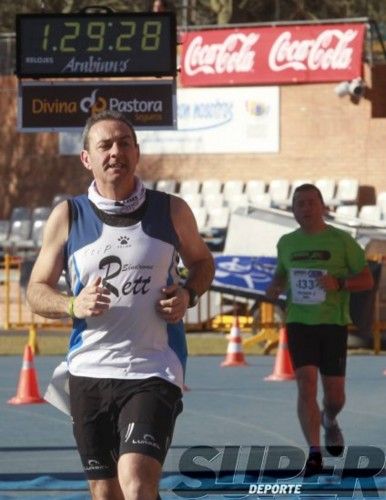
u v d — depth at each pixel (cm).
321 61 5250
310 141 5475
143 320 997
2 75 5891
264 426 2105
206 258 1048
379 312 3516
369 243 3653
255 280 3300
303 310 1605
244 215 3794
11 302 4191
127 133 1013
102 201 1012
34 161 5862
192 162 5600
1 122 5903
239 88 5497
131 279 998
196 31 5484
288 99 5478
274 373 2869
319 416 1570
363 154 5438
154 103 2728
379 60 5716
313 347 1603
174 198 1029
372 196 5438
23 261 3759
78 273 1007
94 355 999
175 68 2722
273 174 5516
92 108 2747
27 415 2273
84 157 1044
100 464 1004
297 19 6450
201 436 1989
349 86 5238
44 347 3706
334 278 1593
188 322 3644
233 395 2556
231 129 5538
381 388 2675
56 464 1741
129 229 1007
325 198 5319
